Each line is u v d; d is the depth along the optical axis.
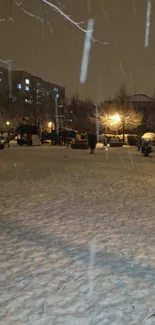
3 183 12.39
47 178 13.83
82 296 3.92
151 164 20.08
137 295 3.93
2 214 7.73
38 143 45.78
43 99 91.81
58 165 19.08
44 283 4.24
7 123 57.53
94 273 4.52
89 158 24.20
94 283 4.23
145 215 7.61
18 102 71.38
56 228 6.59
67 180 13.27
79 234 6.20
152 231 6.39
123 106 59.19
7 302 3.79
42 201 9.15
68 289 4.08
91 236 6.09
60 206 8.53
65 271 4.59
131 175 14.94
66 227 6.66
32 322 3.42
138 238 5.98
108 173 15.59
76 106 78.19
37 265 4.80
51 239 5.94
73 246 5.58
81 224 6.86
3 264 4.84
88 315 3.54
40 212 7.90
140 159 23.67
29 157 24.75
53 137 46.94
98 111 62.22
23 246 5.60
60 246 5.59
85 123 75.00
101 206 8.53
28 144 45.16
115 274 4.49
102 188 11.37
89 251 5.35
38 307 3.69
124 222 7.01
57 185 11.99
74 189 11.14
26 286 4.16
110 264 4.83
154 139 43.41
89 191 10.77
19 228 6.62
